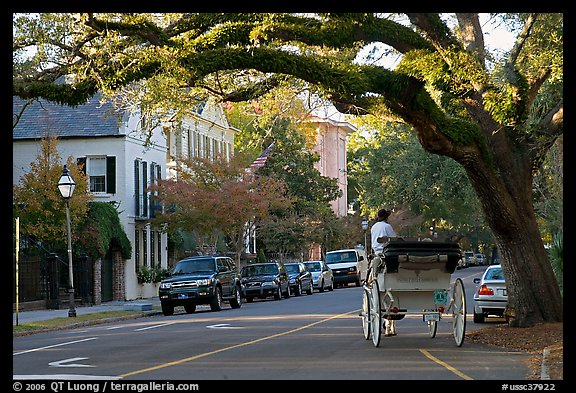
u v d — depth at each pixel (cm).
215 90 4312
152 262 8594
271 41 3462
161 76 3856
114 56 3472
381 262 3153
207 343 3347
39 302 6419
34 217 6562
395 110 3444
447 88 3425
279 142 10962
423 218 9325
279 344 3225
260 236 11038
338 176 15775
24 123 7981
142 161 8288
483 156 3491
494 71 3359
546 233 6231
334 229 11475
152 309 6538
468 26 3453
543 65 3506
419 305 3116
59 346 3438
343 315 4912
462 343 3070
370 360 2655
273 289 7612
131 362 2731
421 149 7825
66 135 7894
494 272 4588
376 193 9225
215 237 8350
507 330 3491
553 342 2998
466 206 8625
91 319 5453
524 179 3588
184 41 3472
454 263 3056
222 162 8256
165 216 7994
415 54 3312
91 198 6806
